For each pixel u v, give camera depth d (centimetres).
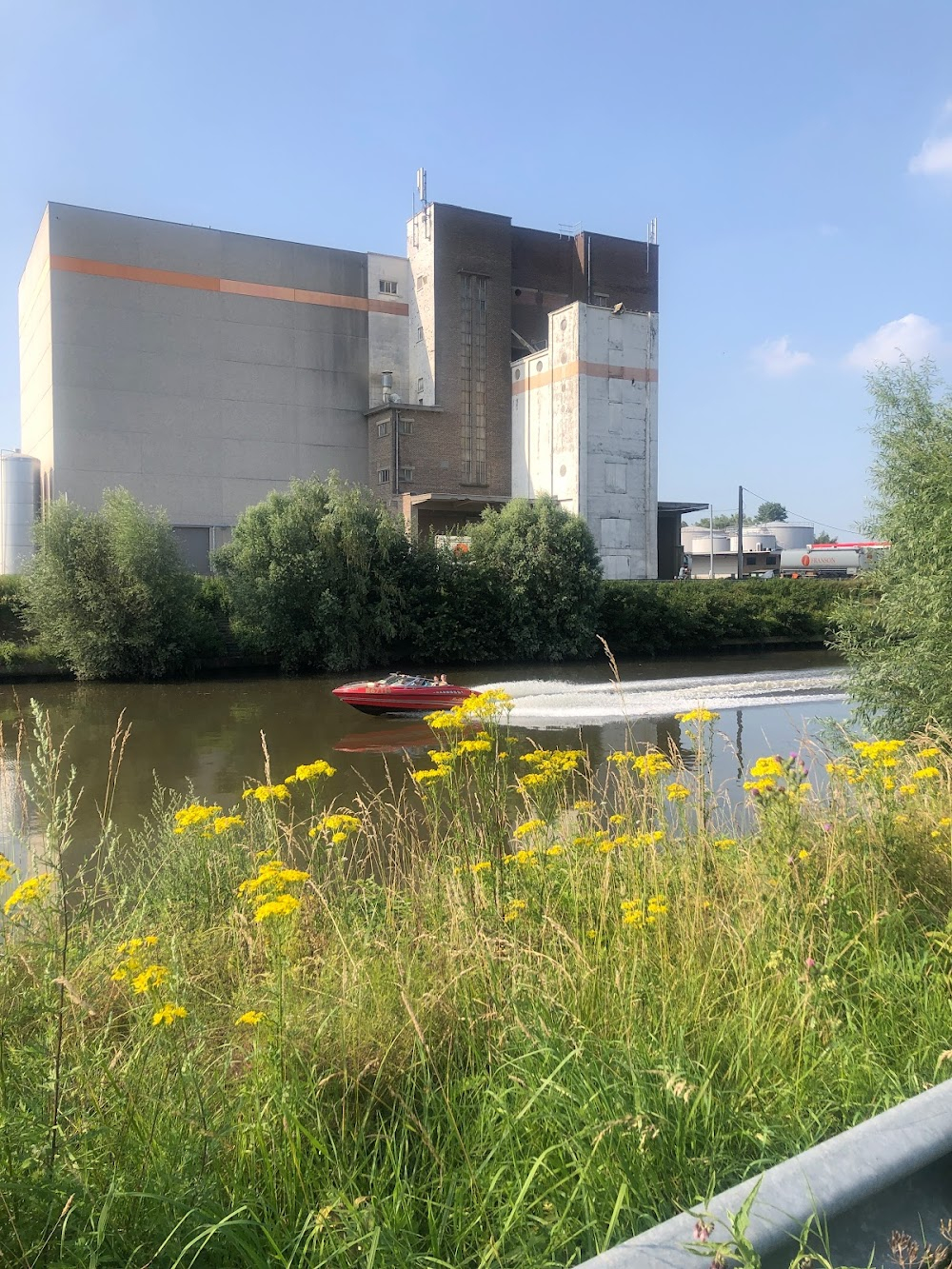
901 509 1476
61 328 4919
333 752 2038
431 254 5775
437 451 5788
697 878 529
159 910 642
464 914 473
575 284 6425
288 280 5578
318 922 537
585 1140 290
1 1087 316
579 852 587
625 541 5744
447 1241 268
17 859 1134
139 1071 333
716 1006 397
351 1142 312
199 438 5297
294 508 3812
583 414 5575
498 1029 372
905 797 655
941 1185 239
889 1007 385
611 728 2319
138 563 3388
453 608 4081
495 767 614
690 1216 208
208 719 2555
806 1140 295
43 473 5247
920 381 1534
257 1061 341
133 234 5116
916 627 1439
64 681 3459
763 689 3086
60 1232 254
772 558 9588
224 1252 254
